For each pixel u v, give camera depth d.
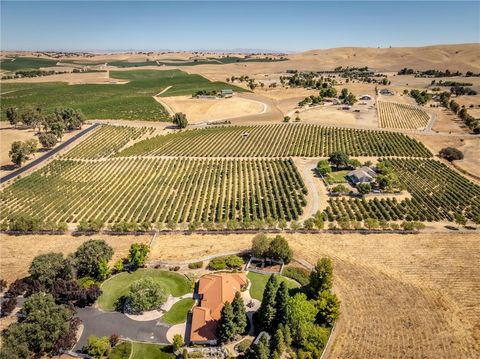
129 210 138.62
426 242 114.75
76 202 145.25
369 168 162.50
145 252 103.69
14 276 102.62
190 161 185.62
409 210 133.75
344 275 99.62
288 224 127.00
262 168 174.00
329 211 134.50
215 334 79.06
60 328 78.00
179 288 95.81
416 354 75.56
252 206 138.25
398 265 103.81
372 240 116.12
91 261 98.38
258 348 71.38
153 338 80.88
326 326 82.31
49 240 119.94
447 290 93.94
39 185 159.88
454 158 182.00
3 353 70.81
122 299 92.00
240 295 84.75
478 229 122.19
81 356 76.62
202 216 132.88
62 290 90.69
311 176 165.88
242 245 115.06
